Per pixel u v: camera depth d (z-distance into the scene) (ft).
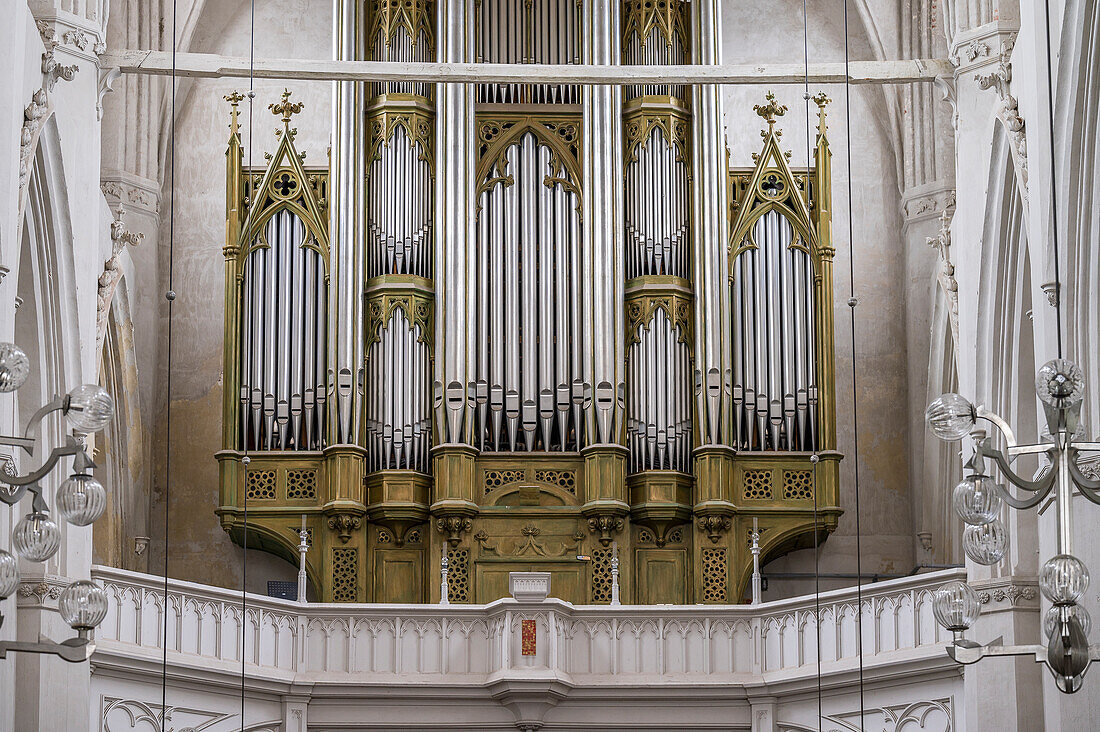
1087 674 54.60
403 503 76.89
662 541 78.02
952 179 82.48
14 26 56.18
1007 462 42.57
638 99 81.71
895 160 85.05
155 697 67.31
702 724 72.59
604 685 72.13
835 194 85.10
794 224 80.53
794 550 80.89
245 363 78.79
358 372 78.43
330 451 77.51
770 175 81.00
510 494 78.02
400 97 80.89
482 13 82.43
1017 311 64.80
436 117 81.46
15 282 55.77
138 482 79.30
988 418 41.32
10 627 58.18
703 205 80.53
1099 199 55.98
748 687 72.28
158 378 82.48
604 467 77.77
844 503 81.76
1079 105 55.67
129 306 77.92
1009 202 64.13
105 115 81.51
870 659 68.80
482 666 72.79
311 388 78.54
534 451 78.54
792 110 86.02
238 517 77.30
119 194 81.15
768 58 87.35
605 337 78.95
